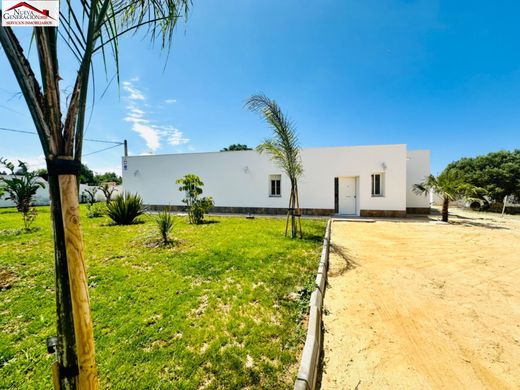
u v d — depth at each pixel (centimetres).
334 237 668
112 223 855
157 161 1459
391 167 1077
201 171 1378
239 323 237
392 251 526
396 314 270
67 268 81
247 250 492
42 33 75
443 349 212
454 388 172
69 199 80
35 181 1010
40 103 77
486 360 198
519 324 249
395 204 1077
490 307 284
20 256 449
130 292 305
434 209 1600
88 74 88
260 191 1279
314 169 1183
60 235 80
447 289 334
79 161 85
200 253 472
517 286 344
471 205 1561
